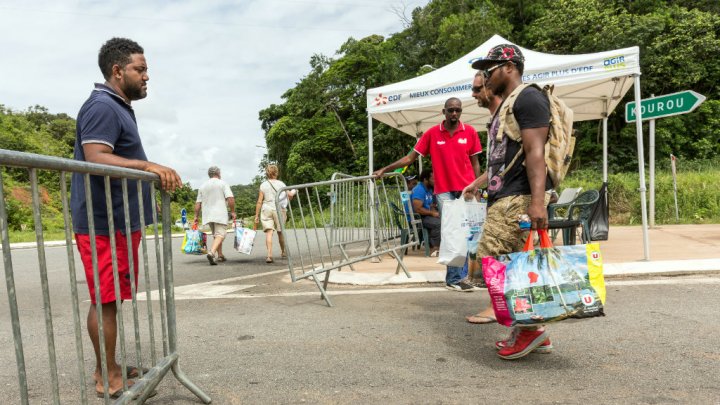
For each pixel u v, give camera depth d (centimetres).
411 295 482
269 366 294
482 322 373
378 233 575
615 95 819
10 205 2266
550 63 598
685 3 3081
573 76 591
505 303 276
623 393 239
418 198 750
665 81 2750
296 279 445
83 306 512
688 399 230
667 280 501
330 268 481
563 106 296
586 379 259
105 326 247
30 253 1235
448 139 520
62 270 854
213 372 287
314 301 473
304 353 316
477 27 2888
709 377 256
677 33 2720
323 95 4269
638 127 584
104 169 192
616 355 293
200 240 845
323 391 254
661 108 781
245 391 257
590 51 2620
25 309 503
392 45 4241
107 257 244
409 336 346
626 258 611
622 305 409
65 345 362
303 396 248
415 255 765
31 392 268
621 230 1045
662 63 2605
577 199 594
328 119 4256
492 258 283
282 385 263
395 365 289
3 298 569
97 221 240
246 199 6881
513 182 301
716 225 1089
